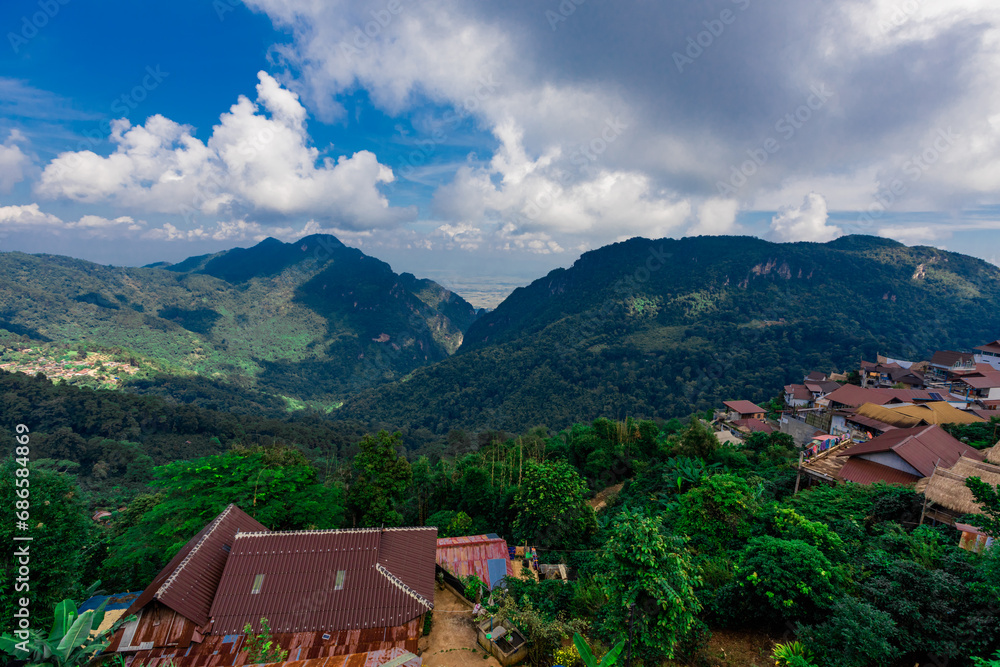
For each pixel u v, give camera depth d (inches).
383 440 990.4
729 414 2118.6
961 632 296.2
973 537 480.1
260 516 758.5
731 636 385.4
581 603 491.5
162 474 826.2
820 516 636.7
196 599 435.5
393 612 449.4
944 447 798.5
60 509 439.2
